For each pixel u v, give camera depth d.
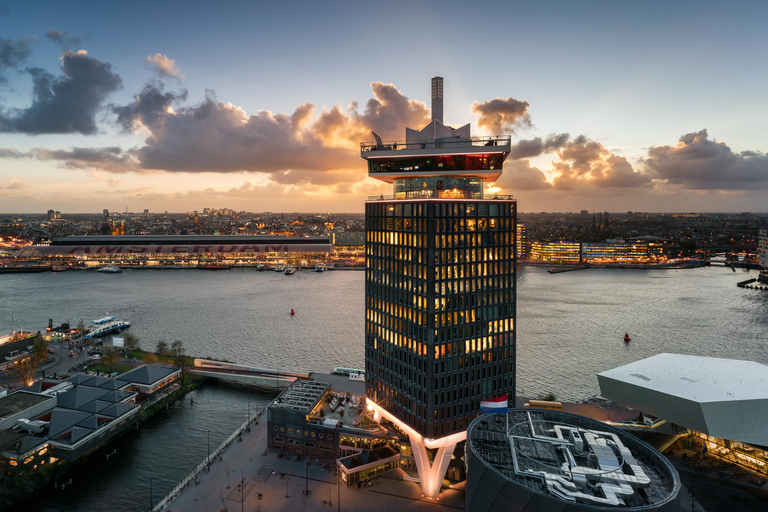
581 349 199.25
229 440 116.75
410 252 99.25
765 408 99.50
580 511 56.44
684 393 106.50
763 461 97.38
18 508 92.25
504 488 63.00
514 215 104.19
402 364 103.81
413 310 99.25
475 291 99.81
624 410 130.75
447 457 97.81
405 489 97.38
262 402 148.25
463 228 97.38
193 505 89.94
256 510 88.62
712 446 106.56
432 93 117.12
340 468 99.56
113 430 120.88
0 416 112.62
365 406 122.31
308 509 89.31
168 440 122.25
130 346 186.75
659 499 59.41
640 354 192.50
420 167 109.44
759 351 196.12
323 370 175.25
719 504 86.25
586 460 69.31
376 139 113.25
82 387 131.88
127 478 103.94
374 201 110.81
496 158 106.12
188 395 153.00
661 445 106.88
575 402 144.88
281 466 105.12
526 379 164.75
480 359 101.62
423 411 96.88
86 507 93.31
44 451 107.00
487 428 79.81
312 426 110.06
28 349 186.38
